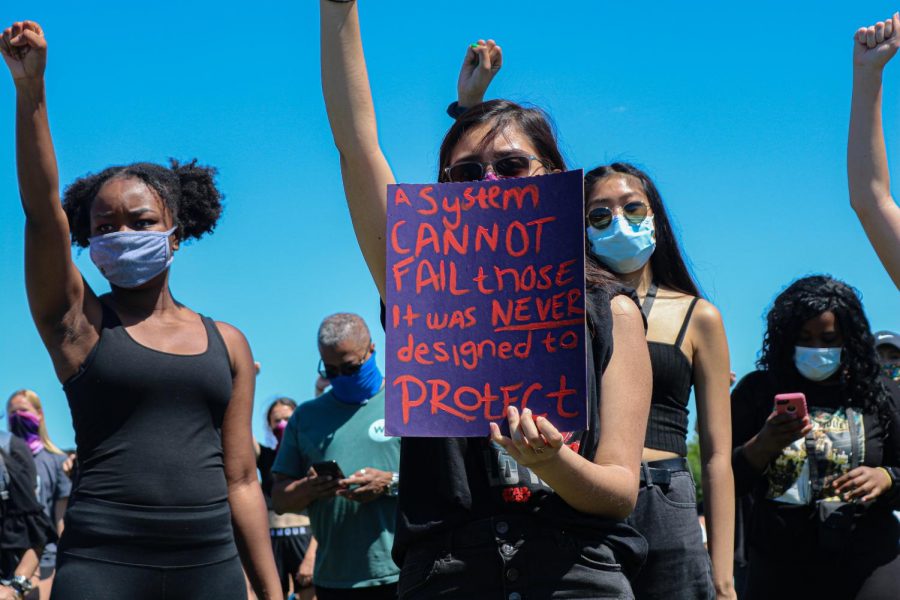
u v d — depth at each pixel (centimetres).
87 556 352
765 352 512
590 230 431
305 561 752
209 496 369
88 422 361
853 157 383
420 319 249
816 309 480
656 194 442
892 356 625
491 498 253
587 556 250
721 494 416
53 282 353
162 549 358
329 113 288
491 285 247
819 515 461
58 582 352
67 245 353
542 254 246
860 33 383
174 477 361
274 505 608
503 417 240
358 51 288
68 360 360
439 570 251
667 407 406
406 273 251
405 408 245
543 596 246
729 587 411
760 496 479
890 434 476
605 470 243
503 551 248
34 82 338
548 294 244
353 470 597
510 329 244
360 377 608
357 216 285
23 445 603
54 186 347
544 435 224
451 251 251
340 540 589
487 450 255
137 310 383
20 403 901
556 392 238
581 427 235
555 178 248
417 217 254
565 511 252
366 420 607
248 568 402
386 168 287
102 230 385
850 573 459
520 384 241
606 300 264
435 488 260
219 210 432
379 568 580
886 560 460
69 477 739
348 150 285
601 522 255
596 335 259
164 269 386
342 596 585
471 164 279
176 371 368
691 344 418
